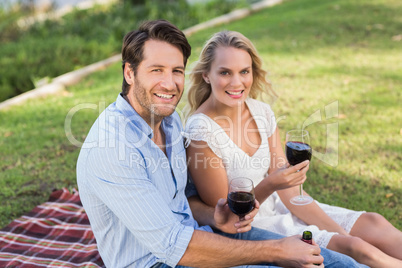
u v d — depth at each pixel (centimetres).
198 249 218
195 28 933
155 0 1161
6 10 1093
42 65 786
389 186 409
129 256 233
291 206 311
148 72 225
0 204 408
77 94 661
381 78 653
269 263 230
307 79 663
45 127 562
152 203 218
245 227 251
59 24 1052
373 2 1029
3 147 515
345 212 308
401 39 801
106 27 998
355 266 237
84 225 362
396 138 491
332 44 802
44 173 458
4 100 696
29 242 344
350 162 452
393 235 285
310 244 223
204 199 291
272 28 907
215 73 291
